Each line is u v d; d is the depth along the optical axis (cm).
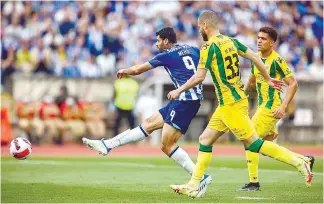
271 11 7238
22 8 6656
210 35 2300
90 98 6022
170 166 3791
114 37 6650
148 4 7106
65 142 5734
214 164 3959
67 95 5772
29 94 6034
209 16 2300
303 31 7200
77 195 2438
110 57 6500
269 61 2634
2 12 6569
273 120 2658
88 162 4056
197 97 2484
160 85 5994
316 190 2612
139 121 6016
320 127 6284
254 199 2317
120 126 6012
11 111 5788
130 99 5912
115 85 5906
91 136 5834
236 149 5425
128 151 5203
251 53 2297
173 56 2503
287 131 6200
